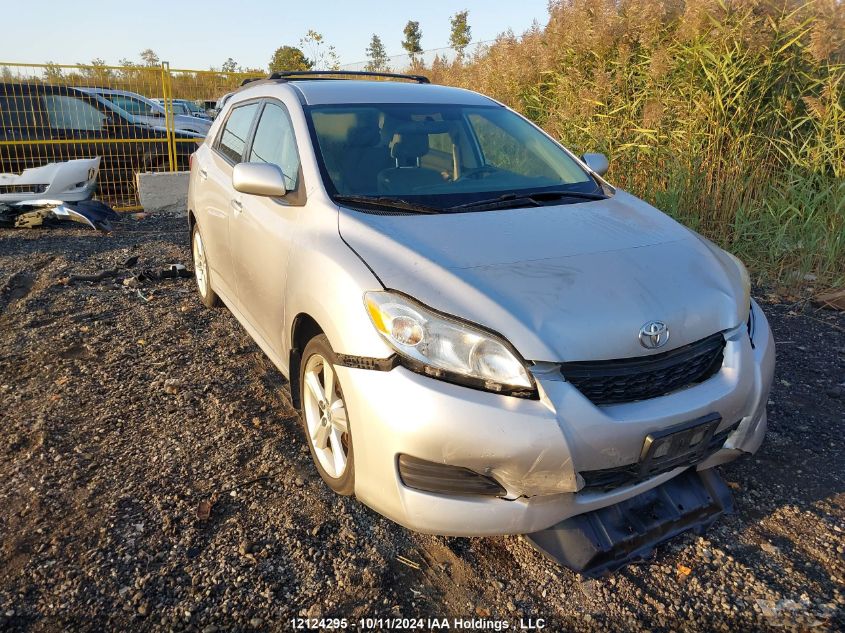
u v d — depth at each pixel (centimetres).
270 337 341
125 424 341
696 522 257
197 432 334
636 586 237
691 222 625
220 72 1009
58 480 292
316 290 264
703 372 246
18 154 897
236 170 308
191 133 1050
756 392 252
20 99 896
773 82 641
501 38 949
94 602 226
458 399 213
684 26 666
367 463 234
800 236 574
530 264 245
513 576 242
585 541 233
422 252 248
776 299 527
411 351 222
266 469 302
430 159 336
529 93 916
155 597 228
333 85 381
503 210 295
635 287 241
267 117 387
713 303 252
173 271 602
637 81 742
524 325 219
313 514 271
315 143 324
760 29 630
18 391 375
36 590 230
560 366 217
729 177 630
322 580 237
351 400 236
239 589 232
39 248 714
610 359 222
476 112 384
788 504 281
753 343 263
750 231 595
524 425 210
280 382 390
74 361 415
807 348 439
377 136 338
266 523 265
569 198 325
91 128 951
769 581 239
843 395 373
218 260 439
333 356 260
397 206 290
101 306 521
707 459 253
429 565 246
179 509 273
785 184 614
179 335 461
